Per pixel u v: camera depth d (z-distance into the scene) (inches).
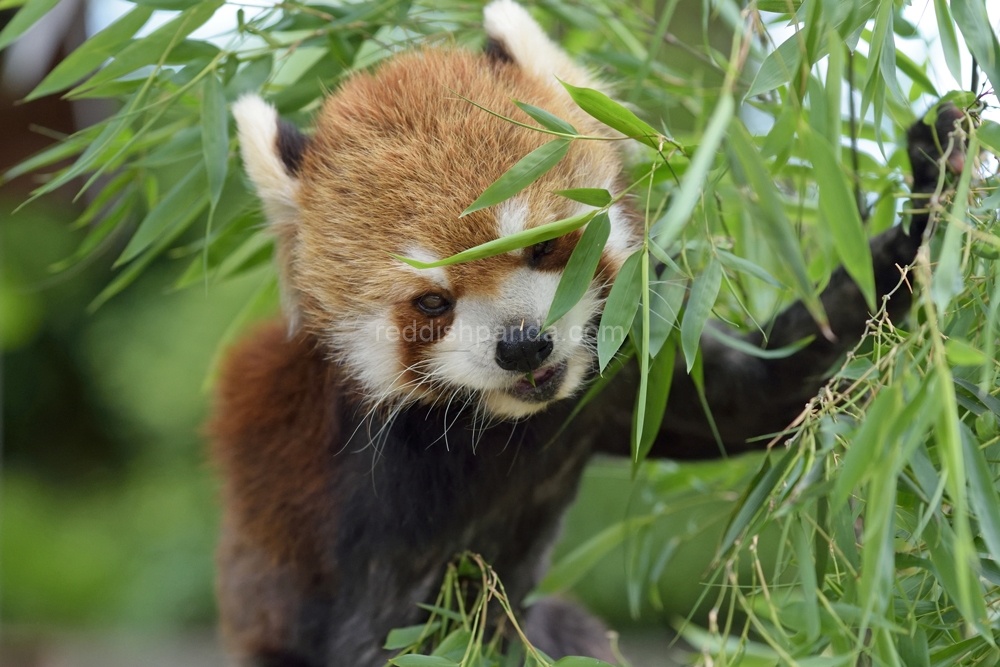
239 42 74.5
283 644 78.0
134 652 138.4
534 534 77.0
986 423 68.3
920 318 68.8
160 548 165.9
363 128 73.0
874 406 66.7
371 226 72.4
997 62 68.6
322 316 73.7
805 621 68.0
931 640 69.2
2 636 146.3
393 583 75.4
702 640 72.7
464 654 71.7
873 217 74.4
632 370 74.8
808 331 73.0
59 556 174.2
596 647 80.6
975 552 67.9
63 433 203.2
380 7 74.9
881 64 69.1
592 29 76.7
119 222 76.5
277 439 76.7
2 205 155.6
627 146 73.7
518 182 69.0
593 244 69.1
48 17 86.4
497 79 73.3
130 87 74.4
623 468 78.6
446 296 72.1
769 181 66.5
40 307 187.3
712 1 74.6
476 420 74.0
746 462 77.2
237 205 79.5
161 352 175.6
